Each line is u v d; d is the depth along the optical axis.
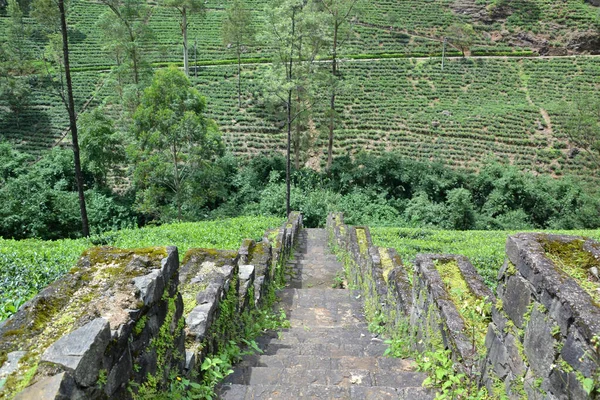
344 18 34.09
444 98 46.72
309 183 32.72
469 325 4.88
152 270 3.89
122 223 26.23
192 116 23.31
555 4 63.16
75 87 45.56
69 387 2.53
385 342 6.54
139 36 32.62
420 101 45.53
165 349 3.99
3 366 2.65
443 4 65.06
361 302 9.92
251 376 5.19
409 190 32.97
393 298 7.63
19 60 41.38
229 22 44.56
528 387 3.56
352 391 4.62
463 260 6.21
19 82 41.34
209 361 4.68
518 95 47.56
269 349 6.56
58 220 23.94
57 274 10.14
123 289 3.55
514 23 60.91
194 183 25.27
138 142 24.73
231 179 32.22
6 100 43.25
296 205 29.20
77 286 3.58
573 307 3.06
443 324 5.12
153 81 24.48
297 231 19.52
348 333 7.66
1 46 40.59
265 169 33.94
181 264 6.24
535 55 57.12
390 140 39.84
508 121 42.44
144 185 27.17
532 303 3.67
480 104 45.81
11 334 2.92
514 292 3.98
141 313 3.51
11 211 22.62
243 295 6.93
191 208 27.30
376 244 17.19
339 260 14.70
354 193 31.84
